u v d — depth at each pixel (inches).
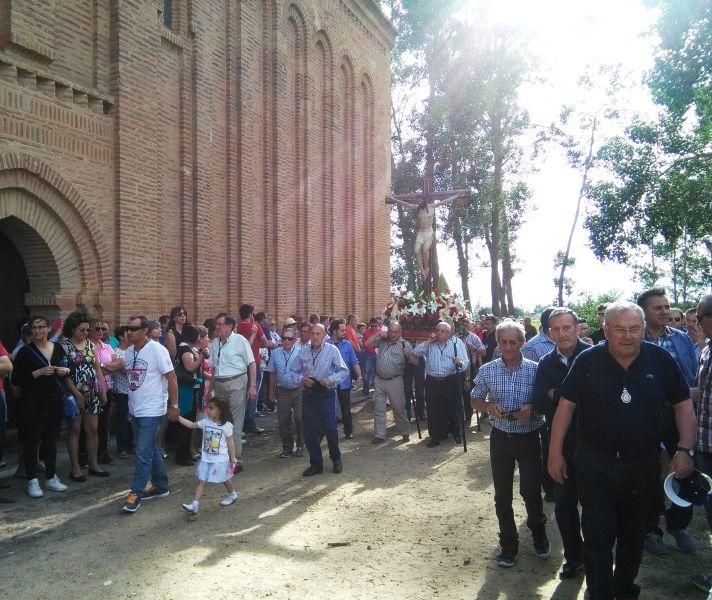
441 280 605.3
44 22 340.5
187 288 469.7
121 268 393.1
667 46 705.6
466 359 372.5
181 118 466.9
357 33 792.3
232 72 532.7
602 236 976.9
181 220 467.5
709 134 885.8
